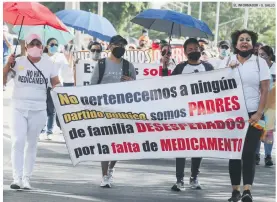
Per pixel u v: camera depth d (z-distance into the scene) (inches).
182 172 628.1
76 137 589.3
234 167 569.0
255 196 618.2
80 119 587.5
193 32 916.6
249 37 560.4
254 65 561.3
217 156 573.3
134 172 722.2
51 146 898.1
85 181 652.1
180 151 584.1
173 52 1204.5
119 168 743.7
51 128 961.5
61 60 959.0
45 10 610.9
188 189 640.4
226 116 569.0
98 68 629.6
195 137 579.8
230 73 566.6
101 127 588.4
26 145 594.6
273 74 776.9
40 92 586.2
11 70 580.7
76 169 721.6
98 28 1098.1
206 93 573.9
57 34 946.7
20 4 605.0
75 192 593.9
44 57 586.2
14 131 582.6
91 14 1109.1
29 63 580.7
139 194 600.4
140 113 581.9
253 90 564.4
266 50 781.9
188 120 577.6
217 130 571.5
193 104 578.2
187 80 576.7
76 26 1095.0
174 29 919.0
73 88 584.4
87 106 585.3
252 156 561.0
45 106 590.9
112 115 585.0
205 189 645.3
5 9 603.2
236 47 566.3
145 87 581.0
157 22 915.4
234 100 567.5
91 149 590.2
